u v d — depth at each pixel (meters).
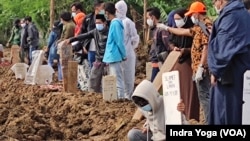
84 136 11.34
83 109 12.87
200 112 11.60
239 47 7.72
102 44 14.47
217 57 7.84
